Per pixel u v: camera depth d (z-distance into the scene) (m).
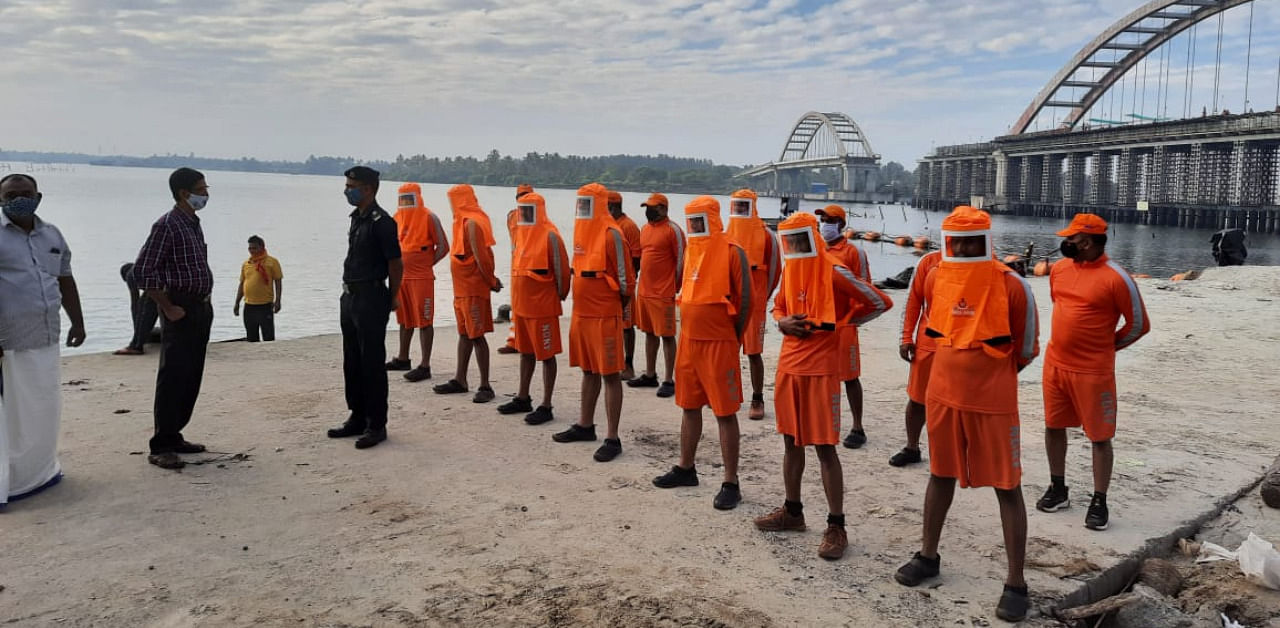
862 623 3.89
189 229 5.86
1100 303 5.07
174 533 4.76
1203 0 140.88
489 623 3.82
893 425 7.63
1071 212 131.12
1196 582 4.57
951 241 4.12
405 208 8.91
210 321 6.12
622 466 6.25
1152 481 6.04
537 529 4.95
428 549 4.62
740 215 7.58
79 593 4.01
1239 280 19.34
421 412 7.70
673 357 8.59
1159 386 9.12
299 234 48.03
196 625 3.74
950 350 4.11
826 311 4.57
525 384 7.74
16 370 5.14
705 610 3.97
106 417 7.17
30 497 5.25
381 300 6.57
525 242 7.28
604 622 3.84
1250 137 89.50
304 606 3.94
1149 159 116.50
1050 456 5.47
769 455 6.65
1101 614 4.07
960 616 3.99
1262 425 7.54
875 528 5.11
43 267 5.23
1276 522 5.38
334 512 5.15
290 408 7.70
